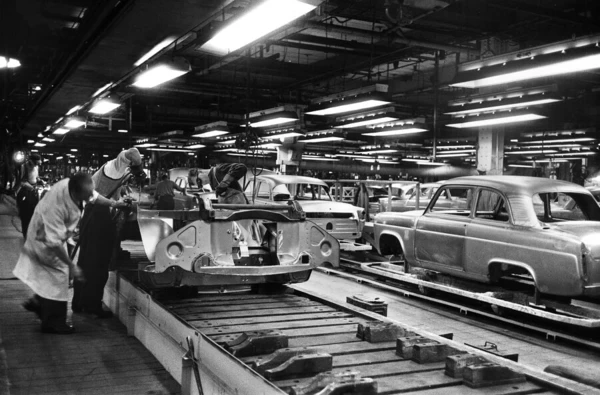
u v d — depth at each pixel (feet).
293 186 42.60
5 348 16.63
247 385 10.19
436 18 44.75
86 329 18.95
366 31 43.04
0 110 62.13
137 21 22.86
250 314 17.29
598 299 24.64
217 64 50.57
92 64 31.19
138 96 75.20
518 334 20.79
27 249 17.88
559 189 22.59
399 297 27.53
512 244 21.45
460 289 23.66
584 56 24.09
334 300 18.75
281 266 18.07
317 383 10.02
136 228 25.44
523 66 27.02
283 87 69.21
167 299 19.81
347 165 99.66
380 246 29.86
